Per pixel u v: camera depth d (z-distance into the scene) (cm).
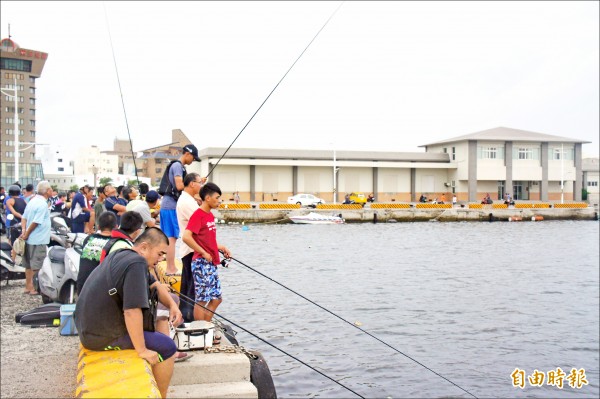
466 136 6875
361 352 1193
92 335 444
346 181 6694
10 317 920
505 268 2502
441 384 1025
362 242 3544
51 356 724
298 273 2219
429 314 1559
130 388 369
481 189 6894
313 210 5444
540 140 6881
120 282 434
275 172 6481
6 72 10006
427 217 5747
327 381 1022
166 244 477
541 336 1366
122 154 13012
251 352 591
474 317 1540
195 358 553
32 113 10312
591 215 6234
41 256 1079
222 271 2219
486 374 1088
